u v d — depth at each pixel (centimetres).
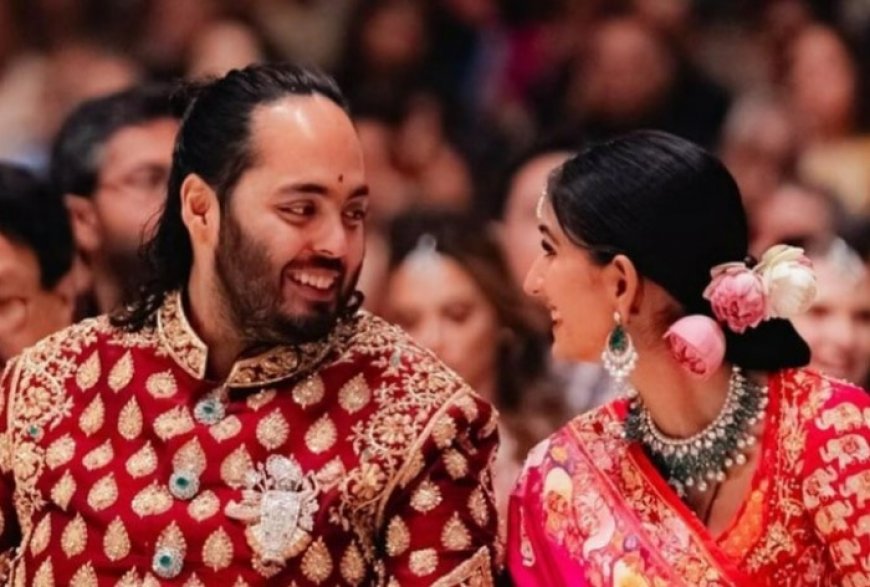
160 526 533
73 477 545
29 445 552
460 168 1066
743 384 538
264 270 529
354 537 532
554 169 546
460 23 1158
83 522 541
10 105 1139
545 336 733
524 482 561
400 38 1148
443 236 733
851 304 695
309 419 538
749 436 537
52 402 555
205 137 538
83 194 736
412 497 532
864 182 1053
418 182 1054
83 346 559
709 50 1124
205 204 540
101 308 724
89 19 1178
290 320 529
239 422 538
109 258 731
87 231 734
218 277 538
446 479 533
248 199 529
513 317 731
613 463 551
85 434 549
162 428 541
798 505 532
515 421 721
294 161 527
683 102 1093
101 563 538
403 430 532
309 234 529
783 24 1116
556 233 538
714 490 540
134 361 551
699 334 523
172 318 552
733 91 1102
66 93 1135
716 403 539
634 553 541
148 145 734
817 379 537
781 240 738
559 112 1112
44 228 659
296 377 541
